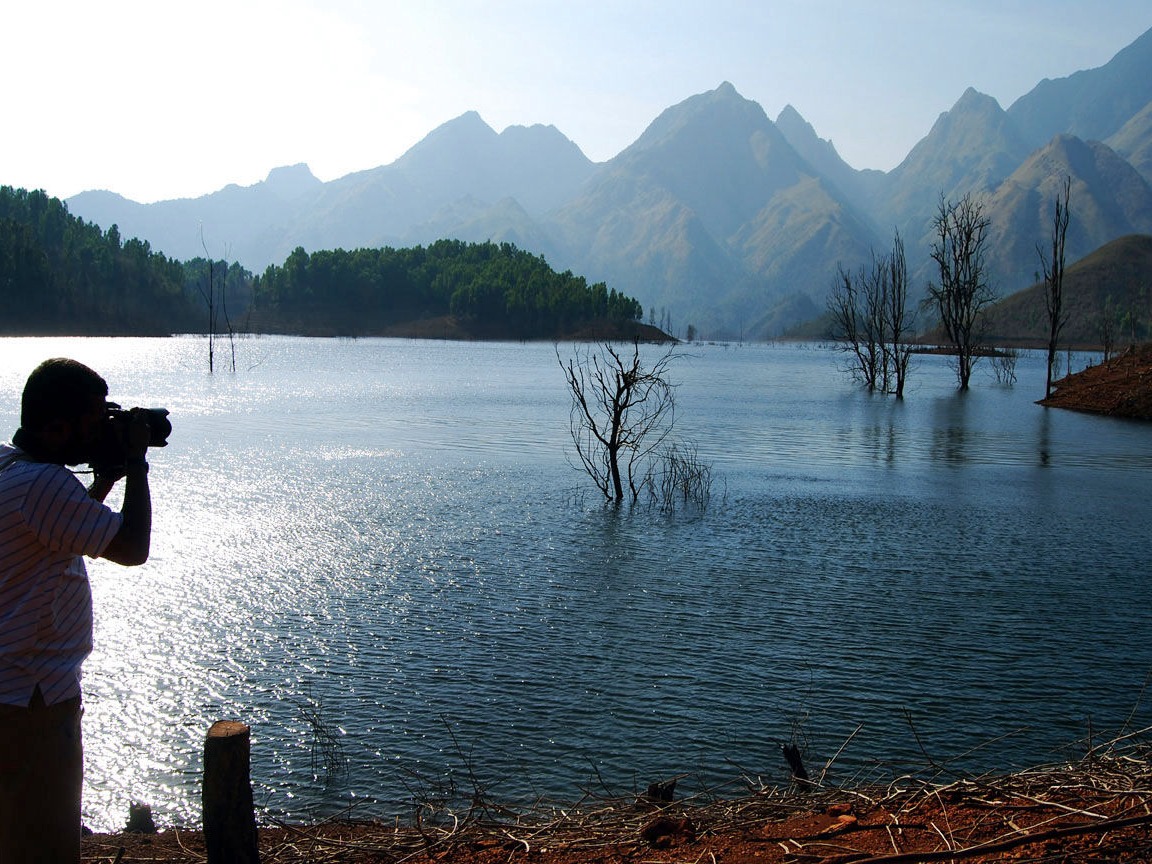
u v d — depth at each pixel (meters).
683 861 5.14
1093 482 24.55
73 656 3.83
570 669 10.50
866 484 23.92
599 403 48.84
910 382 75.88
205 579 14.20
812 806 6.04
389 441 31.48
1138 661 10.86
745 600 13.21
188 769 8.36
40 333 151.00
